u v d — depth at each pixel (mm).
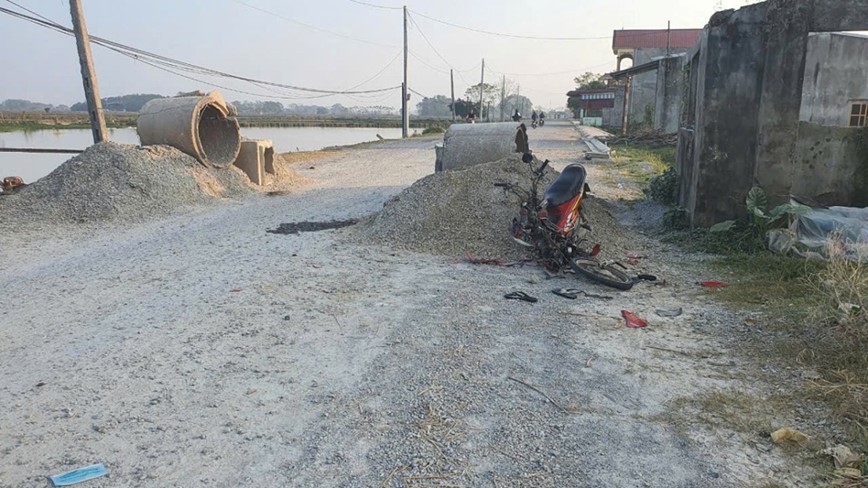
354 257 7594
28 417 3750
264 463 3275
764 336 4867
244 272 6961
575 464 3238
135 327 5258
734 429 3559
